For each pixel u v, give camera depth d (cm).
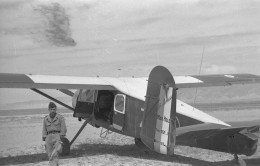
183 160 1140
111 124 1262
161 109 1012
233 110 3709
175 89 973
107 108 1298
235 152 977
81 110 1321
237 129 945
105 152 1302
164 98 1005
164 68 1004
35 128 2295
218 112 3594
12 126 2450
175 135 963
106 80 1258
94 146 1436
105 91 1298
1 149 1410
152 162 1112
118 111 1214
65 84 1158
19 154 1298
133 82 1270
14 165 1108
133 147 1402
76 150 1347
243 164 998
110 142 1541
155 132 1028
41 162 1139
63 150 1227
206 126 972
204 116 1092
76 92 1401
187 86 1370
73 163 1116
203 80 1429
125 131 1197
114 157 1201
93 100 1303
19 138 1791
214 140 1010
